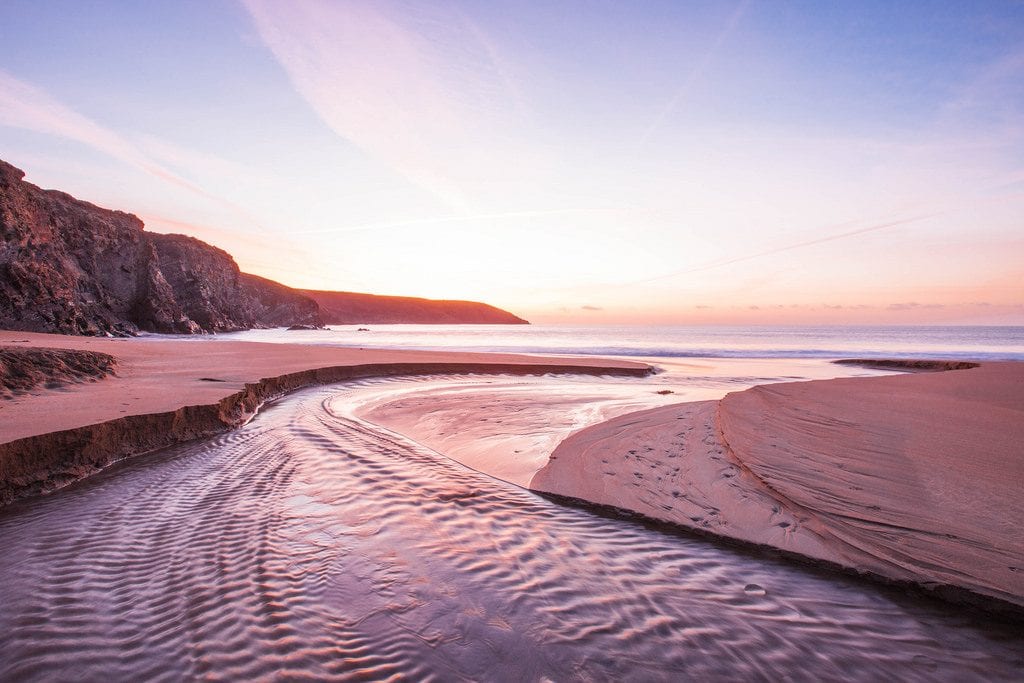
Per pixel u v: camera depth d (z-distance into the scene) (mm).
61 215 45531
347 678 2463
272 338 52812
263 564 3584
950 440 6320
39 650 2596
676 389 13664
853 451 5863
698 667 2572
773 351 31016
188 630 2807
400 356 20031
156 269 55156
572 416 9484
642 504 4633
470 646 2721
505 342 45688
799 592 3256
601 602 3156
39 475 4996
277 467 5930
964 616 2975
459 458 6547
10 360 8297
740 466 5430
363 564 3611
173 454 6379
